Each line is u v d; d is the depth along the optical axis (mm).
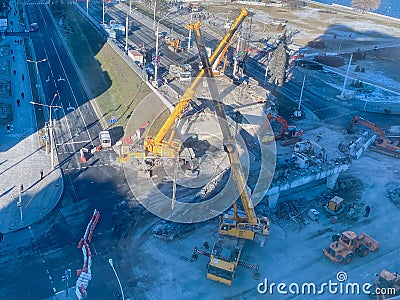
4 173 62969
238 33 112812
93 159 67938
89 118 80000
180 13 157500
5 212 55688
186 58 102312
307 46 132000
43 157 67625
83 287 44562
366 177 69000
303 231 56156
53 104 84062
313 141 77750
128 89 85438
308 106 92062
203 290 46469
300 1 187750
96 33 119000
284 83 100812
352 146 74812
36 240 51844
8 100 84375
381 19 177250
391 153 76312
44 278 46656
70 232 53375
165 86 84812
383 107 94375
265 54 119688
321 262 51500
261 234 52000
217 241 51219
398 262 52250
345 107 93125
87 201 58844
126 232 53844
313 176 61156
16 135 73000
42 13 143625
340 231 56688
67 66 102250
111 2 160250
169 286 46688
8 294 44406
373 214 60375
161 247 51875
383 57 127625
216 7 173125
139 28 126125
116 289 45750
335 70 114188
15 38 118750
